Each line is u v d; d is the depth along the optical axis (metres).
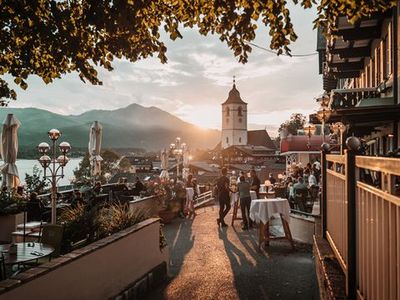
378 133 16.16
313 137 37.41
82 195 14.83
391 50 13.00
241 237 12.73
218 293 7.29
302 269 8.74
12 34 5.42
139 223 7.68
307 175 21.00
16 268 7.19
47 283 4.55
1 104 7.73
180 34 5.71
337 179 5.19
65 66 5.88
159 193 16.19
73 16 5.35
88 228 7.40
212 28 5.59
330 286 4.25
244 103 139.38
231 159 85.00
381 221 2.86
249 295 7.14
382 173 2.86
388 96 13.61
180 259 9.91
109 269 6.18
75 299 5.18
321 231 7.25
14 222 11.70
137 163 93.69
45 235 7.24
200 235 13.20
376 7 5.21
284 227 10.77
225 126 140.00
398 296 2.44
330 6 5.25
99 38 5.45
